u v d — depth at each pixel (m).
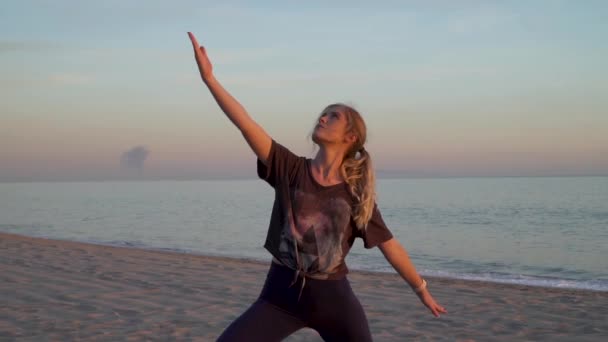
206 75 2.51
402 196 65.44
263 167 2.68
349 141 2.64
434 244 18.97
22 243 13.14
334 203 2.60
